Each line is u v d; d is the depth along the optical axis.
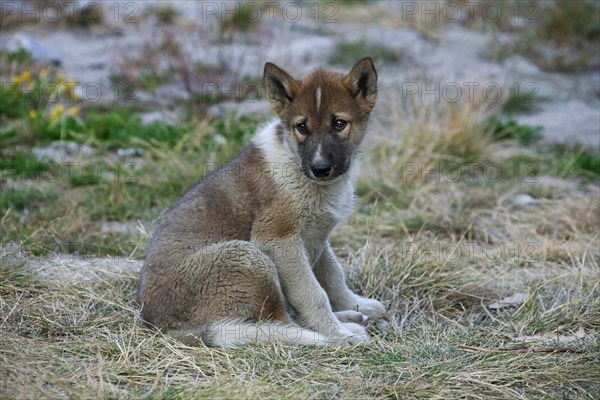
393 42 26.86
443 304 12.94
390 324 12.31
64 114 20.38
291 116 11.88
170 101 21.59
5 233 14.53
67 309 11.78
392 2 30.83
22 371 9.78
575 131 21.36
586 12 26.59
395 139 19.50
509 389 9.93
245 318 11.00
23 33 25.97
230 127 19.77
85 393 9.35
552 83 24.59
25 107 20.56
